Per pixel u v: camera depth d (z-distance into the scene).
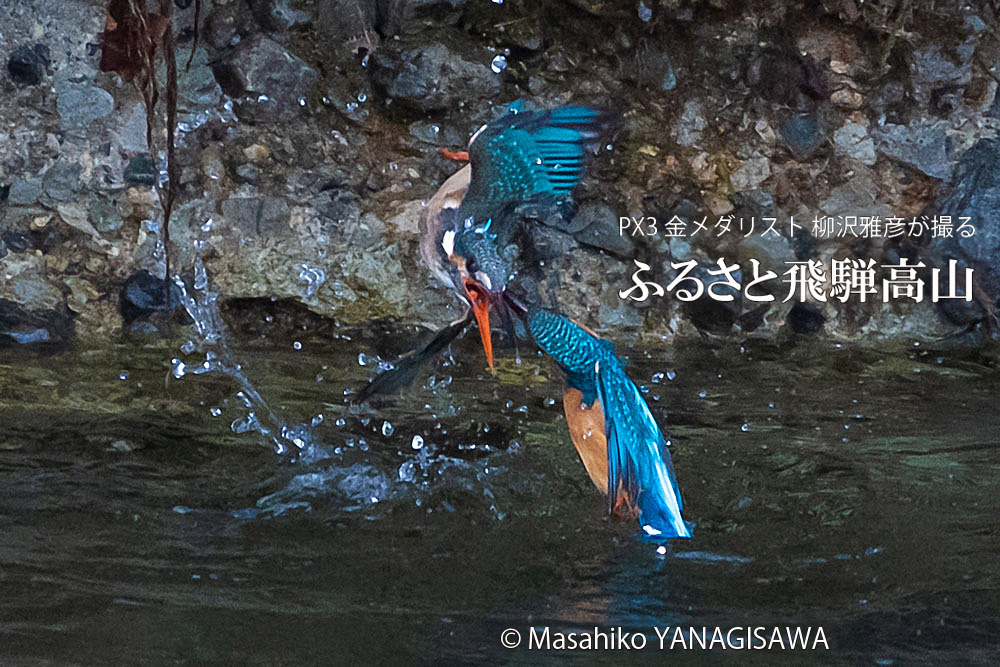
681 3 13.38
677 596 5.93
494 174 5.95
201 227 12.23
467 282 5.97
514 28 13.24
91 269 11.88
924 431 9.28
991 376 11.32
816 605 5.85
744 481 7.88
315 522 6.86
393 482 7.57
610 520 7.02
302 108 12.77
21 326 11.42
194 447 8.10
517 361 11.14
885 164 13.30
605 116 5.96
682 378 11.00
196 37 12.42
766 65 13.39
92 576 5.87
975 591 6.05
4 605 5.44
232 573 6.02
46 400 9.05
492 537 6.71
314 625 5.41
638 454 6.57
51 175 12.02
